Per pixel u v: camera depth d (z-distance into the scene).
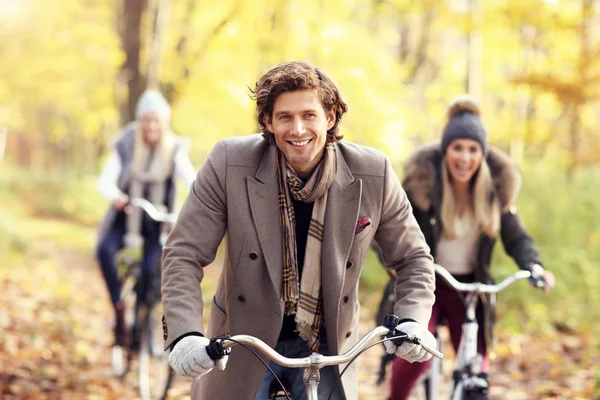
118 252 10.62
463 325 6.61
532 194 16.59
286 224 4.60
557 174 18.28
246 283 4.64
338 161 4.70
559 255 14.98
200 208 4.63
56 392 9.66
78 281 20.45
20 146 85.62
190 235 4.62
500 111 25.38
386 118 18.47
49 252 27.06
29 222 40.69
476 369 6.23
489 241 6.82
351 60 18.91
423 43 25.28
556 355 11.73
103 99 35.59
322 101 4.38
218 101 23.56
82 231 38.19
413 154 6.95
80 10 30.42
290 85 4.30
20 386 9.60
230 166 4.63
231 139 4.81
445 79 25.48
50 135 63.72
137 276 10.37
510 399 9.85
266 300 4.64
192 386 5.29
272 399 4.94
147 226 10.41
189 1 22.83
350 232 4.64
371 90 18.41
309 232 4.62
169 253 4.60
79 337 12.89
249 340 3.93
